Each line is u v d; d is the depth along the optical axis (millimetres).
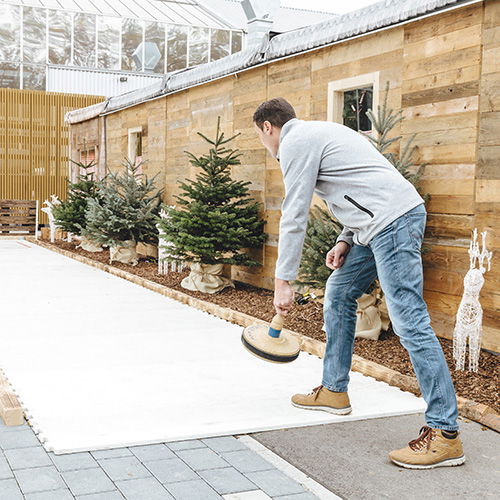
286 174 3355
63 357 4922
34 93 19047
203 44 23281
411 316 3160
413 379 4211
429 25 5395
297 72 7211
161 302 7453
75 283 8734
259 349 3424
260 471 2980
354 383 4379
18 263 10758
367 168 3262
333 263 3641
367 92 6340
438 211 5324
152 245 11008
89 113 14305
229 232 7469
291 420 3617
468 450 3305
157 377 4445
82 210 12547
